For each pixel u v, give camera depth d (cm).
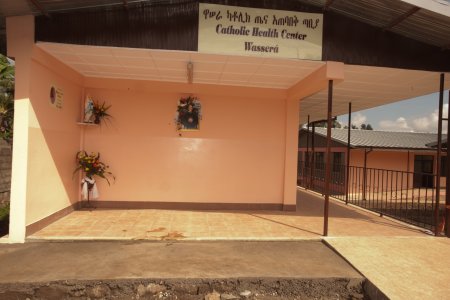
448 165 554
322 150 1845
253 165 704
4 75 821
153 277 357
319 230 555
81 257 410
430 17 436
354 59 491
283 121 711
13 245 448
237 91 691
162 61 526
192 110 684
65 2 420
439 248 478
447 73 525
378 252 451
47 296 344
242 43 471
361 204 920
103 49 468
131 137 675
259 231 536
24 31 446
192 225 559
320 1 465
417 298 326
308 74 569
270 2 474
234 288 363
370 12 461
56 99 542
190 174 689
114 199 675
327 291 372
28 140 457
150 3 455
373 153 1672
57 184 560
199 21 463
